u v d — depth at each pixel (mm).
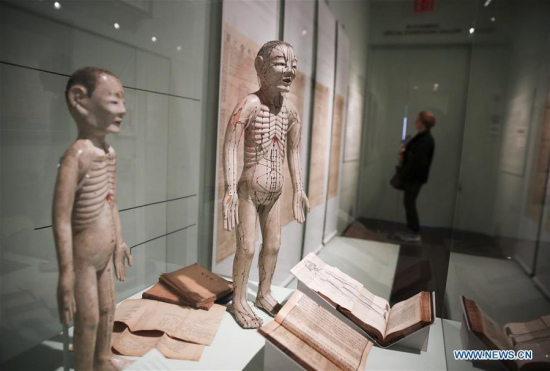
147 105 2359
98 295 1537
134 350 1812
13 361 1748
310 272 2289
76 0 1861
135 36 2213
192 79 2680
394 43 4887
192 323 2078
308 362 1606
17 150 1692
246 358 1843
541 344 1376
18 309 1771
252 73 3043
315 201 3885
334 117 4180
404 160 4816
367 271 3605
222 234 2971
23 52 1671
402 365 1915
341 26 4070
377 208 5328
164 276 2418
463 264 1994
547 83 1525
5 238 1688
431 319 1999
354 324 2086
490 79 2244
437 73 4895
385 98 5105
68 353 1590
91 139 1434
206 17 2648
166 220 2635
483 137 2258
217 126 2838
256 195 2076
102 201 1465
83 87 1368
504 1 2088
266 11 3037
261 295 2348
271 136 2029
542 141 1518
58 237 1340
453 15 4566
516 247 1697
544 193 1453
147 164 2422
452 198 5250
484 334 1603
